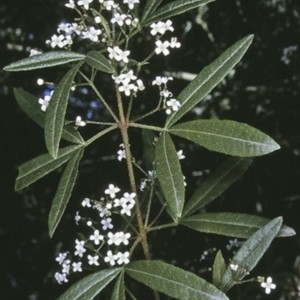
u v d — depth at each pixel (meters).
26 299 6.72
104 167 6.26
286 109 6.00
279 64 6.00
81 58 2.66
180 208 2.51
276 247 5.92
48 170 2.79
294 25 6.03
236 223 2.96
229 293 3.91
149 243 5.77
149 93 5.90
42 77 6.31
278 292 5.39
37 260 6.68
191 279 2.53
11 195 6.66
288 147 5.89
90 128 6.29
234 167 3.22
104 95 6.14
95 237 2.84
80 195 6.23
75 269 2.97
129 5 2.76
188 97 2.77
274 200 6.04
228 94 5.96
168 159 2.62
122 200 2.81
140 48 5.87
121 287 2.64
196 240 5.73
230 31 6.05
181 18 5.94
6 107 6.57
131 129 6.12
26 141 6.63
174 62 6.02
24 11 6.31
